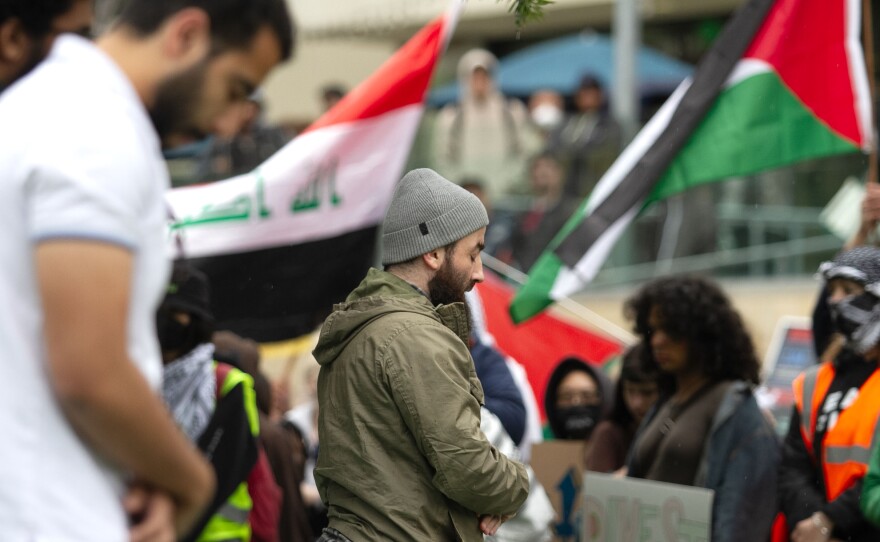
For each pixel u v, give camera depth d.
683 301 5.59
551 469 6.21
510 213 13.18
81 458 2.11
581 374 6.61
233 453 4.42
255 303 6.53
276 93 19.19
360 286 4.30
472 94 14.04
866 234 6.51
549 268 6.84
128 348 2.10
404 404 3.94
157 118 2.29
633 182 6.84
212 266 6.45
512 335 8.38
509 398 6.13
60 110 2.10
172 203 6.45
